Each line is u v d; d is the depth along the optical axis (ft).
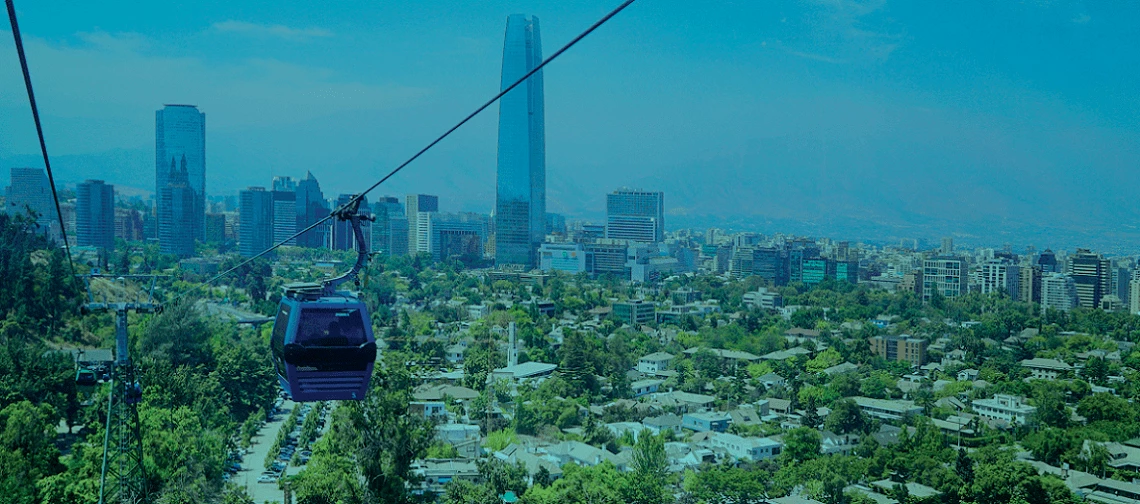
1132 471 655.35
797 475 618.85
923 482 613.11
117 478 427.33
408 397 501.97
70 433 650.43
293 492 542.57
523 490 574.15
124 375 282.15
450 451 646.74
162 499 463.01
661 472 599.16
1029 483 575.38
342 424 507.71
